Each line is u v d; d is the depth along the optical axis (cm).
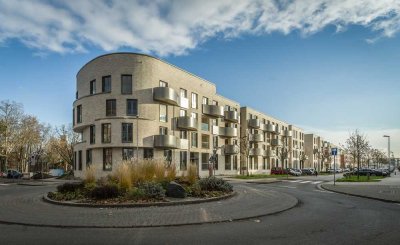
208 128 4353
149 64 3359
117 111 3209
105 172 3159
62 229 840
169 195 1346
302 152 8094
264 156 6228
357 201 1464
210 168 3638
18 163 6231
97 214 1020
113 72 3269
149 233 793
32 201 1351
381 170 4931
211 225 889
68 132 6231
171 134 3591
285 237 751
